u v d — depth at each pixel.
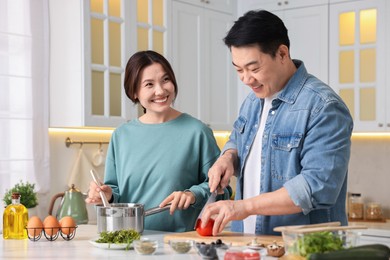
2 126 3.59
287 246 1.76
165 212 2.65
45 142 3.79
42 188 3.76
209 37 4.57
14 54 3.65
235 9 4.83
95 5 3.72
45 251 2.16
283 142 2.21
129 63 2.67
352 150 4.86
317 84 2.21
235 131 2.53
